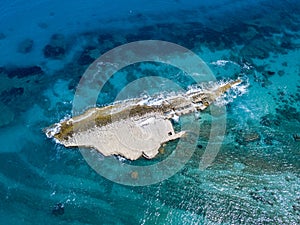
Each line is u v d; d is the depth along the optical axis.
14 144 32.28
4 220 27.33
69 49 42.34
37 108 35.25
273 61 41.22
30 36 44.06
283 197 28.77
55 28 45.25
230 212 27.70
